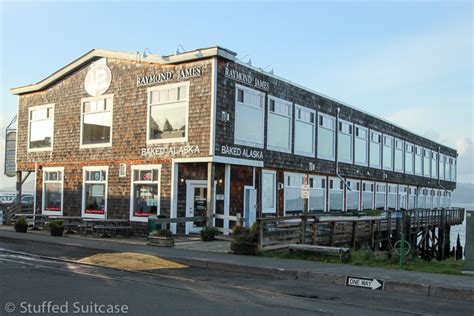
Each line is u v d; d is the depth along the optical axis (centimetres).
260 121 2395
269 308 903
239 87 2259
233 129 2220
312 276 1277
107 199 2500
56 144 2794
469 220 1343
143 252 1662
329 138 2989
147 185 2348
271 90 2478
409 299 1050
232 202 2267
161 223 1969
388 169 3772
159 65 2322
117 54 2461
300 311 886
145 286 1095
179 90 2245
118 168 2467
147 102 2362
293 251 1678
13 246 1894
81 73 2681
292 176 2672
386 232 3112
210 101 2128
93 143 2598
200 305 907
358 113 3338
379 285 1166
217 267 1447
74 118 2708
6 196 3941
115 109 2503
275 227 1870
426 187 4681
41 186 2862
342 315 864
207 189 2162
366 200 3481
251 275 1341
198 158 2152
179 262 1517
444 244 3975
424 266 1477
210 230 2053
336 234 2347
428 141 4681
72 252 1716
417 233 3478
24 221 2417
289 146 2606
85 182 2625
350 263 1524
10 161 3247
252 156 2331
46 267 1355
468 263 1334
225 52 2139
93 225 2300
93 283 1109
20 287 1033
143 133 2372
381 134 3672
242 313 852
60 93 2794
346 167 3164
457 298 1066
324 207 2948
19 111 3030
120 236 2341
